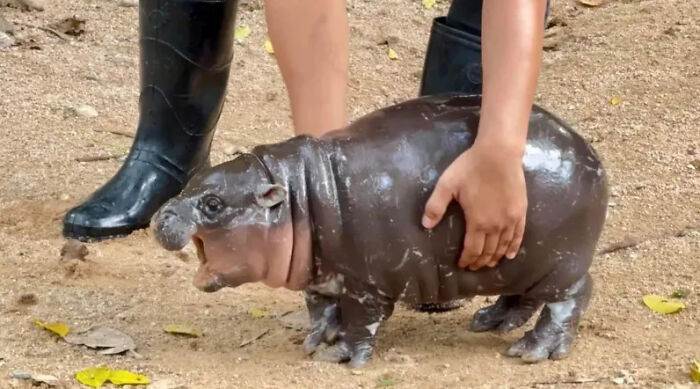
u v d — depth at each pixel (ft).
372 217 7.69
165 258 10.09
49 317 8.95
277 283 7.81
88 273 9.68
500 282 7.97
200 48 10.66
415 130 7.85
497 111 7.66
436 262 7.82
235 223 7.67
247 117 13.19
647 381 7.82
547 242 7.88
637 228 10.28
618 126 12.23
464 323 8.85
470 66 9.39
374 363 8.12
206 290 7.78
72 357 8.37
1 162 11.78
